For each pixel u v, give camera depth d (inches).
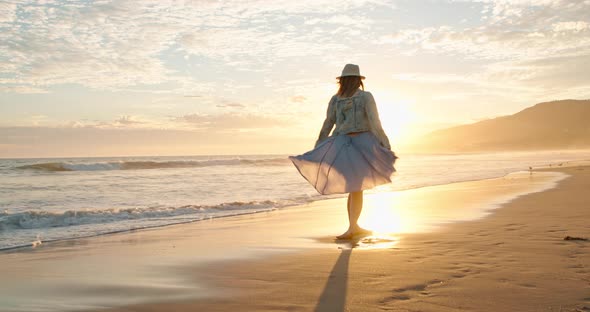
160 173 1030.4
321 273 145.7
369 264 153.3
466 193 500.4
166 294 128.8
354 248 187.8
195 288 134.4
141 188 638.5
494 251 169.6
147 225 304.2
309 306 110.8
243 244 215.9
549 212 297.6
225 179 828.0
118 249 212.8
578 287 118.3
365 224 278.4
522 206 342.0
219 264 169.6
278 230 265.9
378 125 199.5
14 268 171.0
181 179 826.8
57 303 122.6
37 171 1061.8
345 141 200.7
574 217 266.2
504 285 121.9
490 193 490.3
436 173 1053.8
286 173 1029.2
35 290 136.7
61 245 229.3
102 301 123.5
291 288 128.3
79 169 1141.1
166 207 386.3
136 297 126.6
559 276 129.7
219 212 375.2
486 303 107.5
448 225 255.8
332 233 248.2
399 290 120.8
